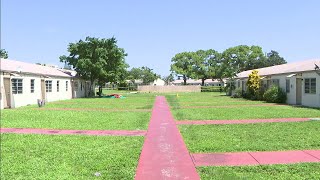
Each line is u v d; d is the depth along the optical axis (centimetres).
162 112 2114
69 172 754
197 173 741
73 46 4319
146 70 11825
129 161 841
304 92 2577
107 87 9838
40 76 3125
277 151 940
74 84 4253
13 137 1192
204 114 1950
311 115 1811
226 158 870
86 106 2680
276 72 3144
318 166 780
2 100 2420
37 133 1290
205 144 1031
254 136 1173
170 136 1202
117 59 4488
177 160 857
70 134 1262
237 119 1686
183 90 7481
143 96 4728
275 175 715
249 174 724
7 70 2453
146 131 1324
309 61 2962
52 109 2388
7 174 739
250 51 8519
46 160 861
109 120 1684
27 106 2692
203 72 9150
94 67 4269
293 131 1270
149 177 718
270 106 2517
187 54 9319
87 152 945
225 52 8675
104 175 730
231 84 4869
